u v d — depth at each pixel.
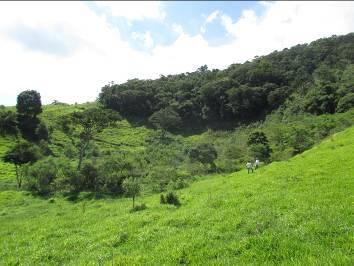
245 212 21.08
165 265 14.66
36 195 55.94
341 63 146.38
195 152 80.44
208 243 16.55
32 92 121.00
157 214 24.88
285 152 69.00
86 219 29.45
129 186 49.84
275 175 32.34
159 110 143.75
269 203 22.16
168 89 162.38
